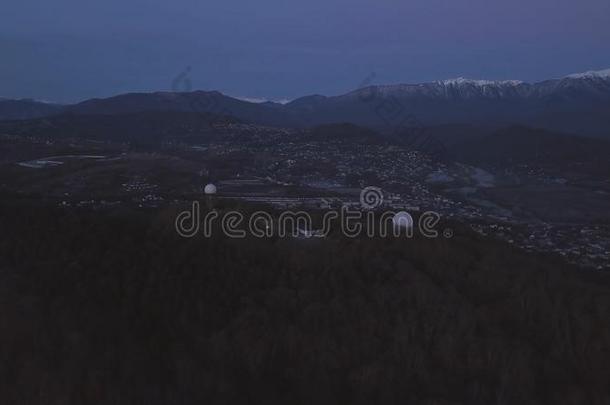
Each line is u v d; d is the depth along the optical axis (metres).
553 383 26.23
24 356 24.25
